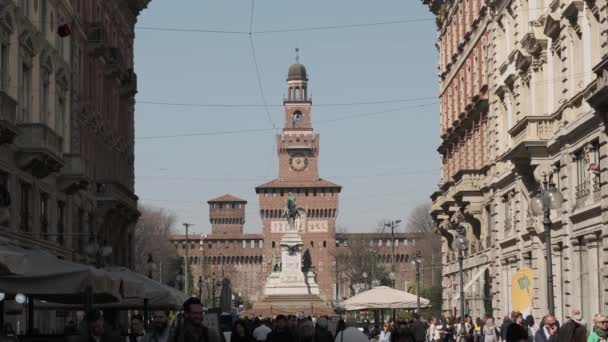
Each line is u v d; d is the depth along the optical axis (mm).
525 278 44469
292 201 159625
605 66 41344
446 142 90938
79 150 71938
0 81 53000
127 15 95000
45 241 61062
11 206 54250
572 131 50781
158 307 44844
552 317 30188
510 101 66062
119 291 34219
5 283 28844
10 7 53875
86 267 29719
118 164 90250
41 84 61125
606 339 23828
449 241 91750
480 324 60219
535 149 56250
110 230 83188
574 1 49188
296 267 156250
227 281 77625
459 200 78688
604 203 46438
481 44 74875
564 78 52750
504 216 69750
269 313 149875
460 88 85188
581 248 52281
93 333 25531
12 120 51344
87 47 75500
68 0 67688
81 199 72375
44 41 61656
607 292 46375
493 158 71062
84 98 74312
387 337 51688
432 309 147250
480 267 77250
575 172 52156
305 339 44781
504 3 65688
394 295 56094
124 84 92062
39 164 57125
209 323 42062
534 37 57250
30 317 38156
